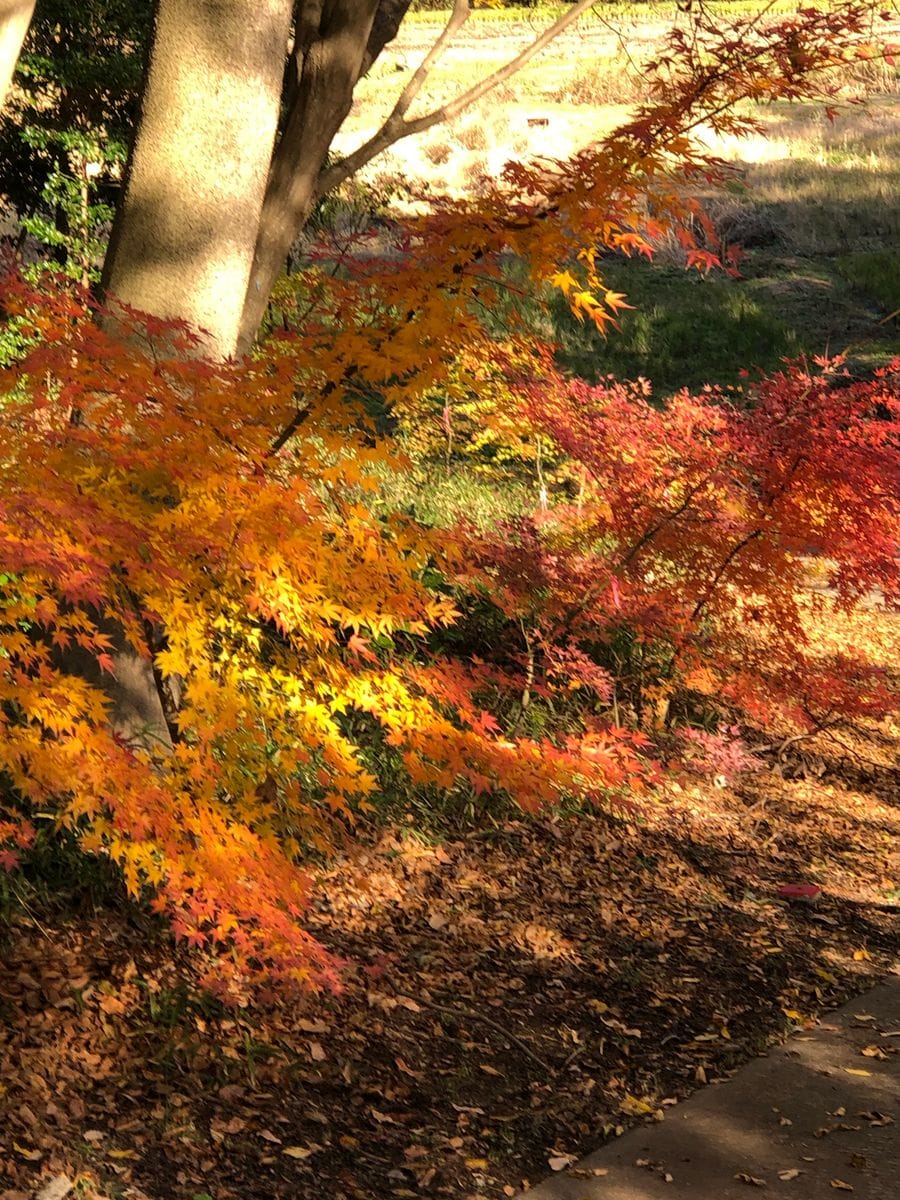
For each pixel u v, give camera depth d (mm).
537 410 7598
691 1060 5195
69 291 4645
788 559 7797
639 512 7754
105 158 11516
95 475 4180
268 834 4379
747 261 23062
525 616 7969
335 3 6176
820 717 9062
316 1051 4711
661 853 6996
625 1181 4285
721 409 8125
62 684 3963
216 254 5391
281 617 4348
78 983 4617
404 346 4793
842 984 6027
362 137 26156
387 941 5543
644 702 8555
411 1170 4230
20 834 4090
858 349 19906
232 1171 4012
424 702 4820
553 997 5469
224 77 5293
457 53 33594
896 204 25141
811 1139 4594
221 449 4336
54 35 12766
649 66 5918
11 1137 3861
